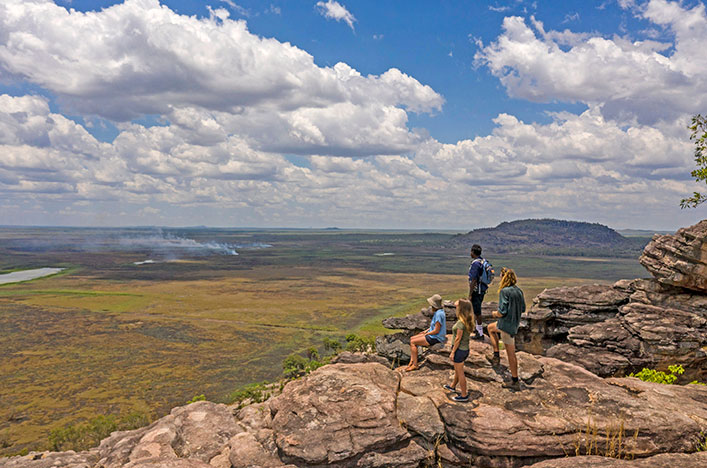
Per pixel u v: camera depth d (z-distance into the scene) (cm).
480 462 771
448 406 884
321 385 965
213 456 840
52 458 864
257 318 16738
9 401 8550
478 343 1202
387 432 806
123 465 757
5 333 14025
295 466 745
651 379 1444
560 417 835
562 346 1680
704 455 734
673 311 1659
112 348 12406
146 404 8344
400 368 1144
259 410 1035
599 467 693
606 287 1911
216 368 10544
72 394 8919
